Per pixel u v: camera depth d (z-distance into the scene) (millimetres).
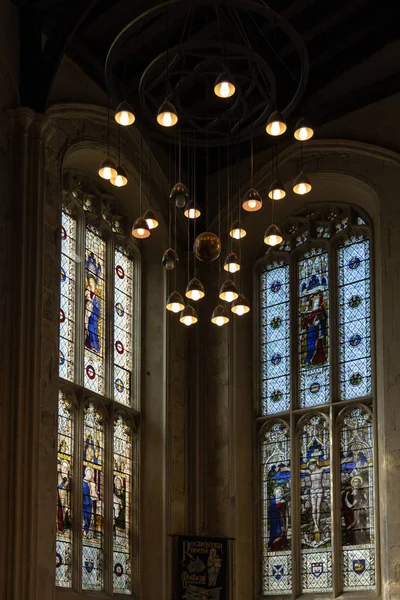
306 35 19484
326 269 21391
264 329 21891
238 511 20375
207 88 20594
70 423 18750
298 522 20062
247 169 21766
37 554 15828
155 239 21828
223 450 20797
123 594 19203
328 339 20875
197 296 15398
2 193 16938
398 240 19750
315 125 20906
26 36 17938
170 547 19703
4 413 16016
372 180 20438
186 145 20938
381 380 19172
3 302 16484
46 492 16500
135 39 19594
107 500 19266
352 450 19828
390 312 19344
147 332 21344
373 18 19469
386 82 20281
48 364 17172
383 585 18109
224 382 21188
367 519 19203
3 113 17328
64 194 19812
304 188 14695
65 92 19016
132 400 20828
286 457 20672
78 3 17484
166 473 20188
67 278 19594
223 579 19703
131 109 13875
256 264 22328
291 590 19688
